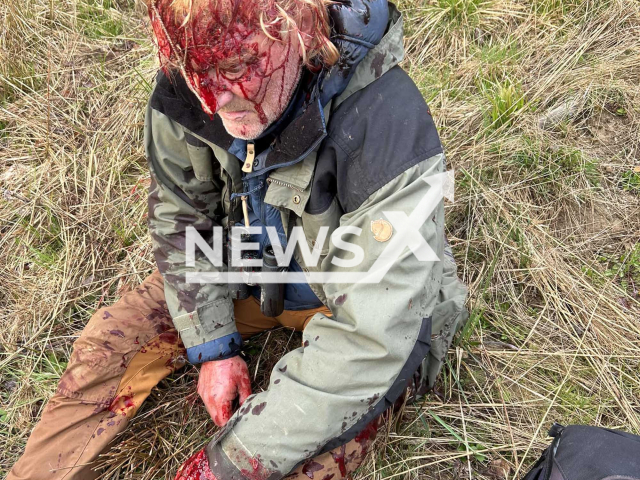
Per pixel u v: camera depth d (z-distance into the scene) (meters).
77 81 2.84
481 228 2.19
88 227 2.32
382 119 1.24
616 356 1.82
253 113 1.22
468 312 1.90
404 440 1.70
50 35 3.02
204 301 1.62
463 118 2.52
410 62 2.81
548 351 1.89
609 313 1.95
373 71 1.24
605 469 1.09
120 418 1.63
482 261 2.13
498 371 1.84
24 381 1.91
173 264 1.64
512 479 1.61
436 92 2.59
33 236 2.31
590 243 2.15
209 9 1.02
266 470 1.27
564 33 2.82
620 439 1.16
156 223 1.66
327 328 1.27
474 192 2.27
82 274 2.21
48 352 2.03
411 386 1.64
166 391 1.84
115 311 1.67
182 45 1.07
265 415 1.26
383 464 1.66
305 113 1.20
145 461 1.70
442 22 2.92
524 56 2.73
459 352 1.84
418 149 1.24
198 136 1.38
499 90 2.54
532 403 1.77
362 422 1.26
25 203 2.41
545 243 2.13
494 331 1.96
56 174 2.50
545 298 1.99
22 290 2.18
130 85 2.80
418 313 1.24
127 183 2.51
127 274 2.16
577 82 2.58
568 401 1.76
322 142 1.27
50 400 1.60
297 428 1.23
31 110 2.73
